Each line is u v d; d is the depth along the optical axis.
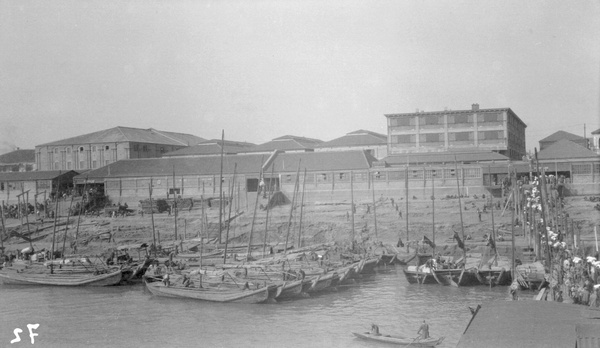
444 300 55.00
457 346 23.00
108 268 70.56
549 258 51.06
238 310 53.38
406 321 47.62
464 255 68.31
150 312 53.44
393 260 78.19
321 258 73.25
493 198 94.50
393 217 95.00
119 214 111.00
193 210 108.69
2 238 100.44
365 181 104.75
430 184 100.56
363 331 44.56
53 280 67.81
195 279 63.16
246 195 107.38
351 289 62.19
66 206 116.50
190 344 42.88
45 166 140.88
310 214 100.19
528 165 97.62
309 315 50.69
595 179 94.50
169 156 136.88
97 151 137.12
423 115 114.94
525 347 22.53
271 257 79.38
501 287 60.38
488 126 111.31
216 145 136.88
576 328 23.95
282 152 129.00
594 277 43.84
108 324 49.16
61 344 44.03
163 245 93.12
